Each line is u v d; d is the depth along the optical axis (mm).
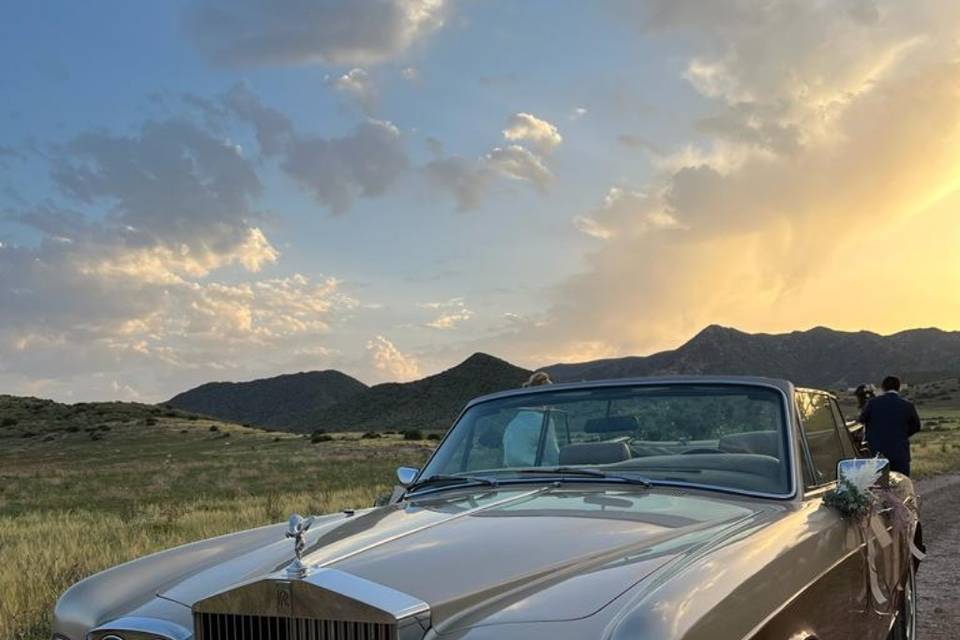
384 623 2293
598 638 2141
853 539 3670
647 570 2539
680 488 3613
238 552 3486
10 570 8797
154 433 111062
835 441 4586
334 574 2502
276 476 37750
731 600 2439
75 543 11516
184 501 25766
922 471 21125
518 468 4082
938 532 11242
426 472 4344
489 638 2223
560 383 4430
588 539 2887
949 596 7512
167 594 2998
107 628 2834
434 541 2939
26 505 27375
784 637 2744
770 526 3100
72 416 126188
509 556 2740
